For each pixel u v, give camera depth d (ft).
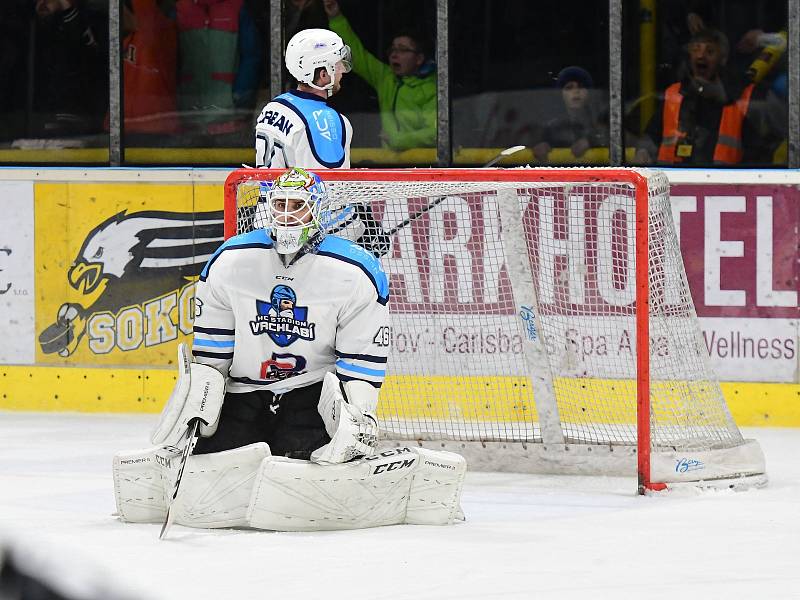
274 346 31.50
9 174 55.31
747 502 35.99
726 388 51.49
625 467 41.09
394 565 25.90
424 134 57.77
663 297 40.65
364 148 58.34
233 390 32.09
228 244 31.78
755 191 51.01
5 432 49.88
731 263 51.31
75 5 58.85
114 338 55.21
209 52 58.65
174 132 59.31
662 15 55.52
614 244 48.55
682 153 56.08
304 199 30.40
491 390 48.65
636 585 23.80
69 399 55.42
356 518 30.81
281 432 31.60
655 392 40.75
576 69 56.39
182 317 54.75
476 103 57.31
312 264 31.12
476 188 40.91
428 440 42.80
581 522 32.55
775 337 51.13
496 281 48.65
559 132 56.90
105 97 59.21
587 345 48.91
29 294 55.52
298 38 43.16
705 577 24.77
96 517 32.96
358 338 31.22
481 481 40.45
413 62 57.41
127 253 54.95
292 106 42.80
